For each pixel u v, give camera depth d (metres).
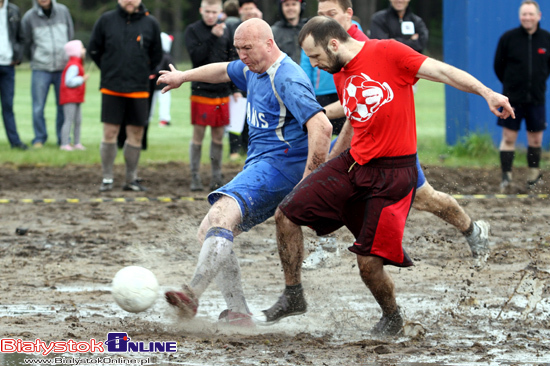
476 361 11.31
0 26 38.44
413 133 12.61
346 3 16.64
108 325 13.34
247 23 13.36
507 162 29.75
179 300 12.27
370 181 12.43
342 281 16.64
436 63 12.05
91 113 64.31
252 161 13.95
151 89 38.72
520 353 11.71
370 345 12.24
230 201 13.23
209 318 13.92
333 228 13.14
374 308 14.61
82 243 20.58
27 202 26.95
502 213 24.98
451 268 17.89
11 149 39.81
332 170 12.77
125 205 26.41
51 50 40.09
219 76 14.79
